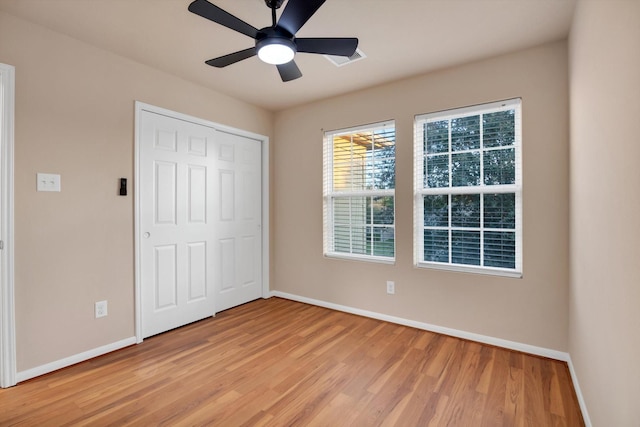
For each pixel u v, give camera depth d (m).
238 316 3.37
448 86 2.84
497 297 2.64
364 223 3.46
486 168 2.74
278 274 4.12
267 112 4.02
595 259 1.54
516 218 2.62
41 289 2.17
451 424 1.70
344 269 3.53
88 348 2.41
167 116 2.94
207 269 3.32
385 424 1.70
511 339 2.58
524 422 1.71
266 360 2.41
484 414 1.78
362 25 2.17
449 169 2.92
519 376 2.17
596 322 1.53
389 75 2.99
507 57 2.58
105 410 1.80
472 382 2.10
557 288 2.40
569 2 1.92
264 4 1.95
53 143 2.22
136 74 2.70
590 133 1.62
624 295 1.13
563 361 2.38
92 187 2.43
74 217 2.33
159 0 1.91
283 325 3.13
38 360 2.16
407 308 3.10
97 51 2.46
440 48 2.49
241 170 3.73
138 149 2.70
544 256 2.45
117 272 2.58
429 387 2.04
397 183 3.14
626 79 1.09
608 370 1.33
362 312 3.40
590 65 1.60
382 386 2.06
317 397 1.94
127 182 2.64
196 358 2.44
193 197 3.18
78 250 2.35
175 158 3.02
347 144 3.56
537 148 2.46
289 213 4.00
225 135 3.52
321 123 3.68
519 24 2.16
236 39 2.36
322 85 3.23
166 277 2.96
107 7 1.97
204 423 1.70
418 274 3.03
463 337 2.79
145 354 2.50
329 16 2.07
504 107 2.62
